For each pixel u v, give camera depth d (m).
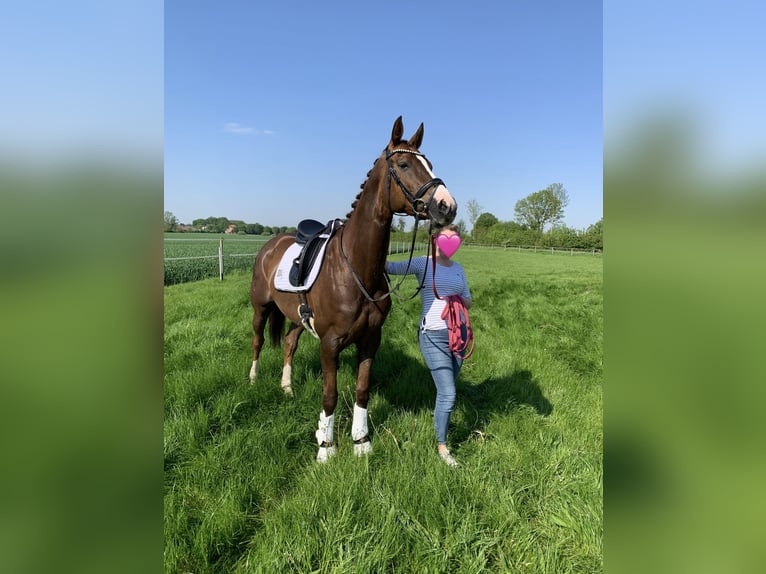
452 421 3.35
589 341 5.82
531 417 3.46
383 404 3.57
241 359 4.29
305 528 2.13
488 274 17.34
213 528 2.15
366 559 1.96
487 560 2.10
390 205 2.55
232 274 12.33
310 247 3.14
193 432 2.86
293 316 3.40
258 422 3.17
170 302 7.04
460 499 2.38
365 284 2.73
